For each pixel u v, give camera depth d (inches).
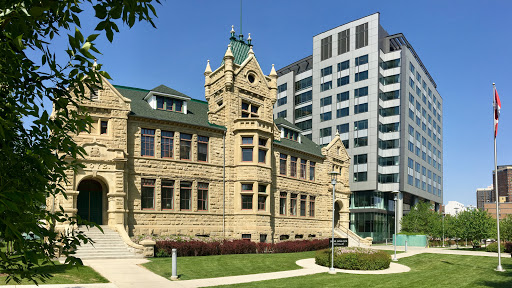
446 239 3085.6
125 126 1371.8
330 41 3659.0
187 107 1713.8
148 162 1427.2
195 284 826.8
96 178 1304.1
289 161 1918.1
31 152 213.5
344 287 854.5
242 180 1611.7
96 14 204.8
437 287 871.1
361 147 3309.5
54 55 201.0
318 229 2048.5
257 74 1802.4
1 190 192.7
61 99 215.0
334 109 3538.4
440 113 4616.1
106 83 1358.3
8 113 203.5
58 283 740.7
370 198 3218.5
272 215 1754.4
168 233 1434.5
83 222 235.0
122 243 1208.8
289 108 3959.2
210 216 1560.0
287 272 1049.5
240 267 1080.2
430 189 3993.6
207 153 1595.7
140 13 212.7
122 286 765.3
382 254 1208.2
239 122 1649.9
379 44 3454.7
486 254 1705.2
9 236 184.2
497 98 1248.8
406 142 3329.2
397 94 3358.8
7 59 195.8
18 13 186.7
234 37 1957.4
